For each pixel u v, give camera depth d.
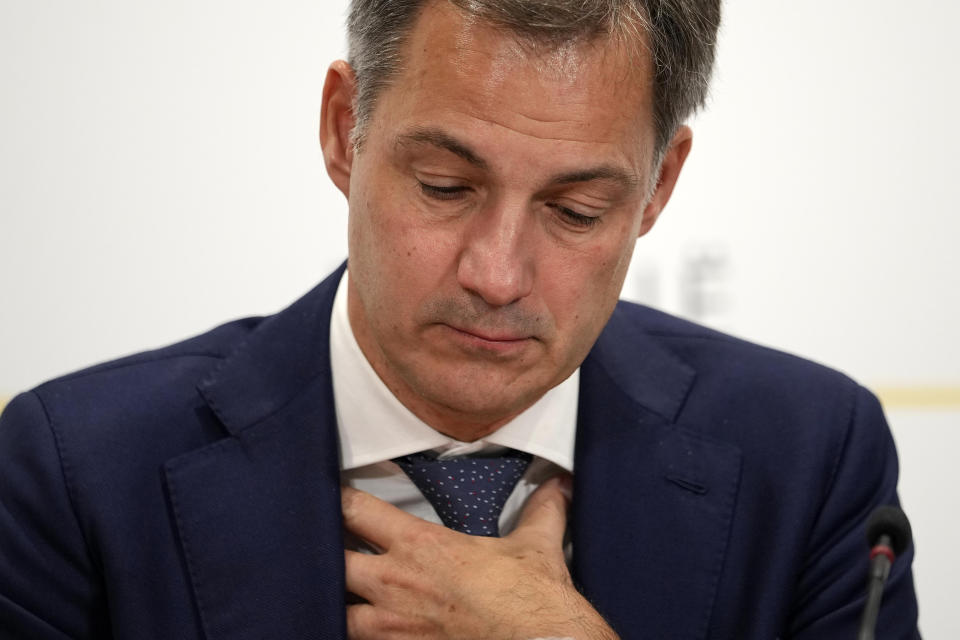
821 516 3.78
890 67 6.23
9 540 3.38
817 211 6.25
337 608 3.31
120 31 5.92
